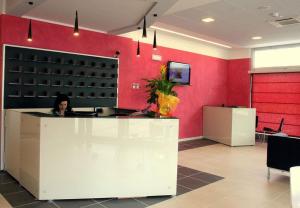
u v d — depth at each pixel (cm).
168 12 500
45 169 337
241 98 938
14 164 426
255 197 387
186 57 817
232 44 854
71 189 346
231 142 763
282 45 838
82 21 524
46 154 336
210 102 913
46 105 521
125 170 358
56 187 342
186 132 836
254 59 909
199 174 493
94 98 595
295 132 824
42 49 511
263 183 450
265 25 605
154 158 367
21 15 474
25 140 379
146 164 364
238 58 944
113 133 352
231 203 363
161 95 380
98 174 351
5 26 468
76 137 342
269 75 877
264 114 889
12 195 364
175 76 771
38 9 455
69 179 345
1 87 468
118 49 634
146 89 702
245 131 784
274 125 867
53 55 526
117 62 631
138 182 363
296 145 442
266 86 884
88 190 350
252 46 873
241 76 937
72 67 556
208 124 866
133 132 357
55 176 341
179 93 804
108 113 444
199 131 879
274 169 494
